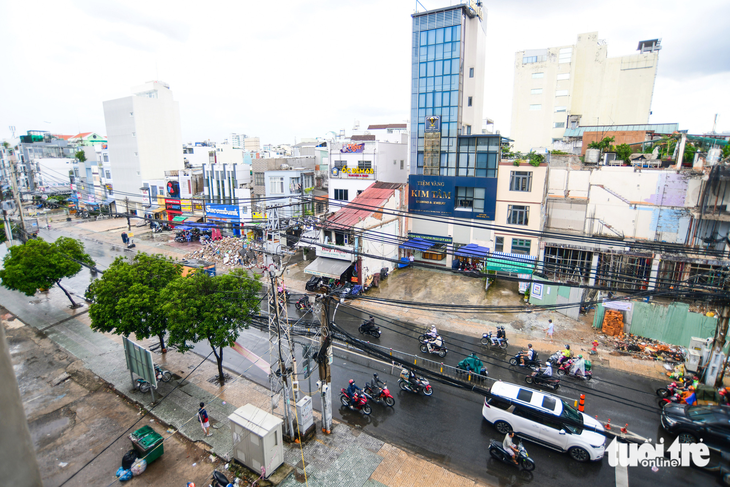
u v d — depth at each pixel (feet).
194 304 69.31
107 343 92.32
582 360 77.00
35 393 75.41
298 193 163.12
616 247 104.32
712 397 68.59
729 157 96.37
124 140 224.12
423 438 63.82
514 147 193.88
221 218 166.71
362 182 145.89
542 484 55.83
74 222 222.89
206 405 71.31
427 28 135.95
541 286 104.63
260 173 165.89
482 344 88.94
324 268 115.55
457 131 133.59
